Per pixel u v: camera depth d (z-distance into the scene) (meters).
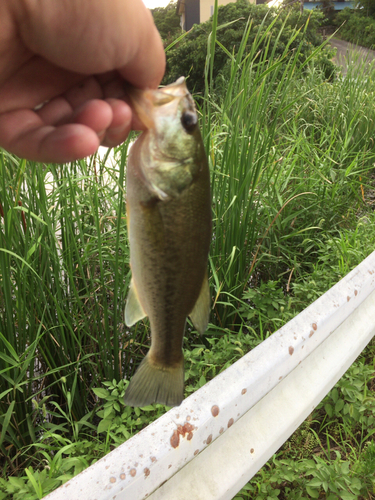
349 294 0.46
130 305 0.22
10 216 0.38
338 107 1.10
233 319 0.59
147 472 0.27
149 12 0.18
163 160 0.20
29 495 0.31
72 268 0.50
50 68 0.19
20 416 0.45
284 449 0.43
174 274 0.21
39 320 0.47
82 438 0.46
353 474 0.39
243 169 0.56
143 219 0.20
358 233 0.75
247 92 0.56
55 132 0.18
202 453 0.31
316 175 0.79
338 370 0.44
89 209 0.57
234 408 0.32
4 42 0.16
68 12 0.16
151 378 0.23
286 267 0.73
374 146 1.06
